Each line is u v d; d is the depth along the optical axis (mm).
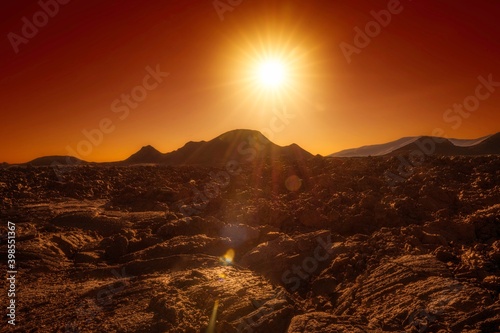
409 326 4746
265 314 5031
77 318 5352
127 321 5102
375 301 5664
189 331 4711
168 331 4738
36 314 5617
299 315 4969
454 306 4992
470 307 4938
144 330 4828
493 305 4828
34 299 6262
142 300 5840
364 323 4996
